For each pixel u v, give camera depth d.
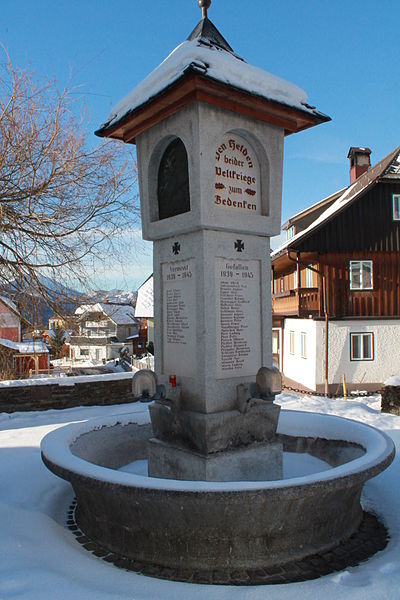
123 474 3.48
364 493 4.97
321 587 2.99
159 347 4.94
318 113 4.88
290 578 3.29
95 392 11.10
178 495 3.17
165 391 4.50
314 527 3.63
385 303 19.98
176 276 4.77
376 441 4.54
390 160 20.45
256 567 3.42
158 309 4.97
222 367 4.49
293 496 3.21
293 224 27.36
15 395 10.38
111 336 45.19
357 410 9.93
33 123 11.47
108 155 12.04
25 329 13.59
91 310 13.00
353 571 3.33
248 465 4.39
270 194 4.85
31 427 8.71
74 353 42.81
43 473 5.62
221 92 4.25
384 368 19.81
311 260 19.98
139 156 5.14
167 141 4.87
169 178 4.93
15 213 11.51
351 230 19.73
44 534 3.86
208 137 4.37
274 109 4.64
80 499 4.00
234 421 4.40
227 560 3.40
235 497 3.14
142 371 4.46
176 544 3.44
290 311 21.72
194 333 4.51
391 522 4.25
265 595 2.90
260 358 4.76
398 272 20.14
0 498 4.74
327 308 19.66
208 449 4.23
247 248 4.73
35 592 2.85
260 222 4.76
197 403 4.43
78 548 3.76
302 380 21.39
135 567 3.46
